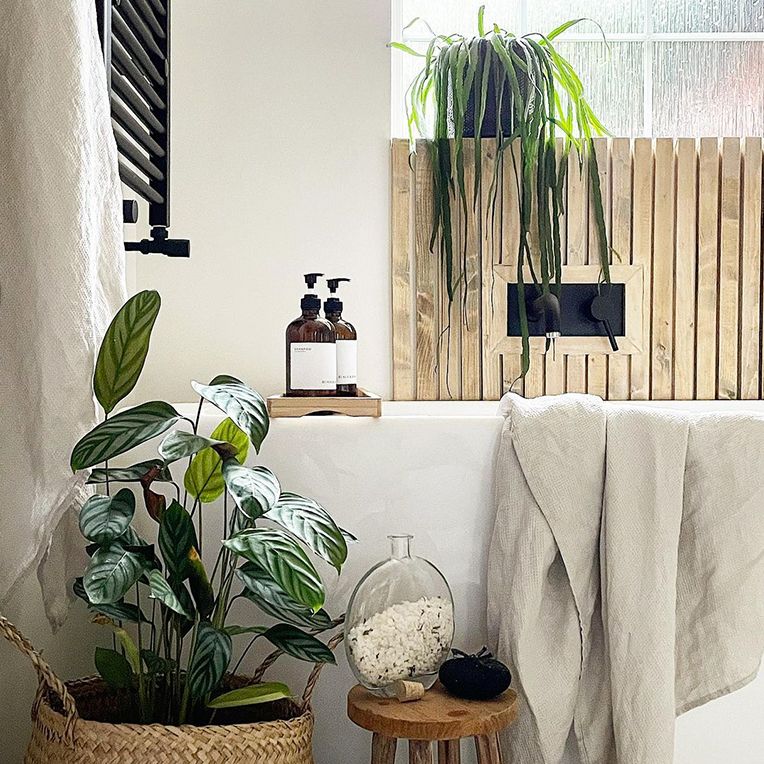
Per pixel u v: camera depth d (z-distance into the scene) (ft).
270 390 9.07
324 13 9.05
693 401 9.04
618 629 5.49
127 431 4.52
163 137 7.17
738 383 9.20
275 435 5.96
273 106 9.05
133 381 4.84
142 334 4.75
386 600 5.29
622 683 5.44
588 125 8.93
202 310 9.04
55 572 4.96
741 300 9.16
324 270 9.09
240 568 5.01
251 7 9.02
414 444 5.98
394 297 9.07
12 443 4.57
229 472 4.57
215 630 4.71
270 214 9.07
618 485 5.62
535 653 5.61
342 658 6.00
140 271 9.00
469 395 9.13
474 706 5.09
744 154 9.11
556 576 5.77
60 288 4.49
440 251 9.04
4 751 5.29
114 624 5.01
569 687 5.59
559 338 9.11
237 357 9.06
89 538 4.44
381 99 9.07
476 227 9.07
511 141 8.61
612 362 9.15
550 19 9.68
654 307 9.17
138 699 5.08
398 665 5.23
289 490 5.96
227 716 5.27
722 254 9.13
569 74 8.80
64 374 4.53
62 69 4.49
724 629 5.56
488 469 5.99
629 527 5.57
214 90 9.02
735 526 5.59
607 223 9.14
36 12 4.45
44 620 5.77
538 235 8.96
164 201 7.22
